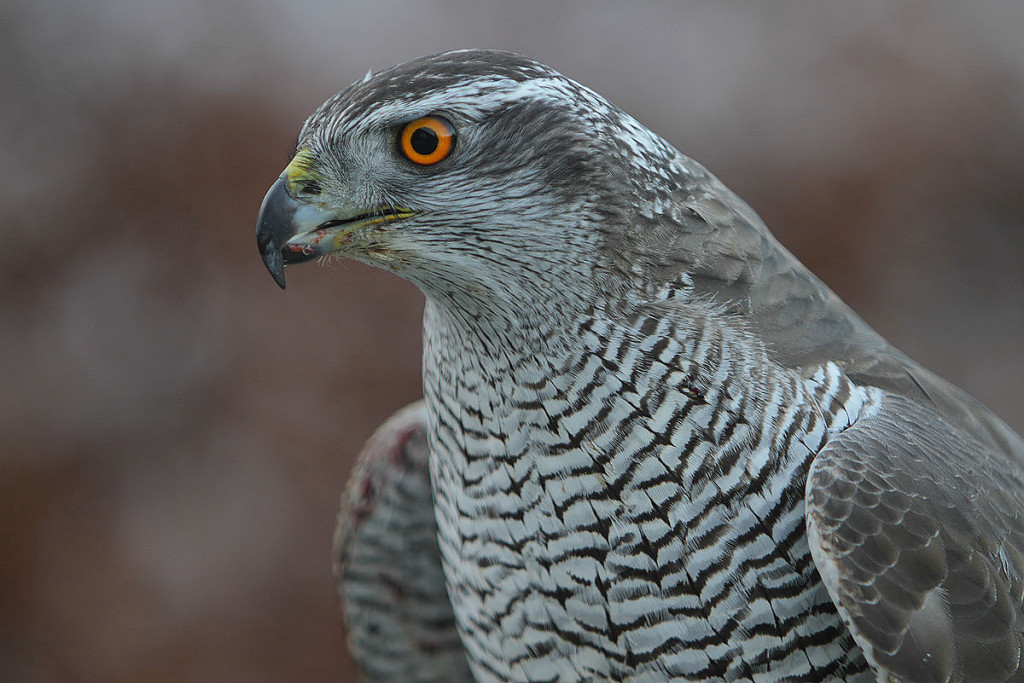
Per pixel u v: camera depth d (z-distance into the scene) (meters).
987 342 13.62
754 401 4.29
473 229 4.45
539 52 14.57
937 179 14.08
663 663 4.42
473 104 4.41
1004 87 14.53
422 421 5.37
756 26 14.91
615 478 4.33
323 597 12.20
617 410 4.32
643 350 4.33
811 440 4.30
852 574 4.06
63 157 13.95
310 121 4.68
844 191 13.72
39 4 14.54
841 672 4.35
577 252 4.39
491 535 4.61
